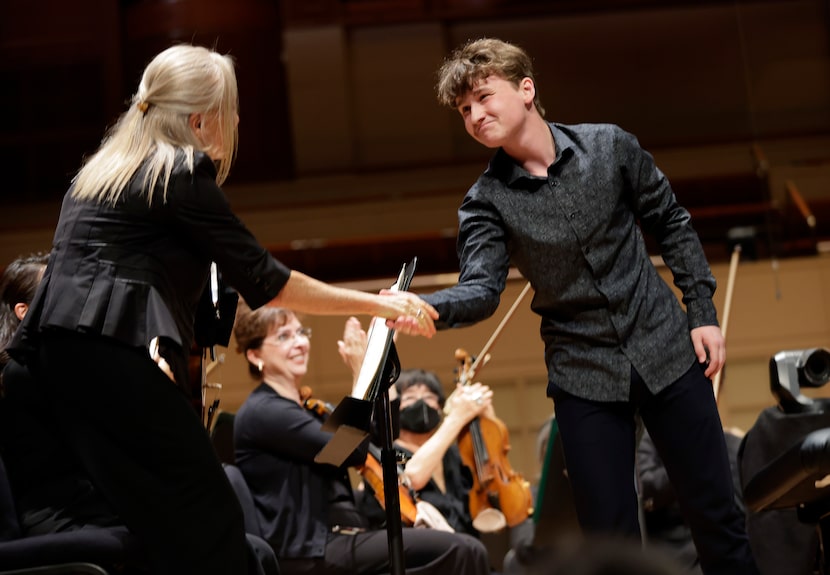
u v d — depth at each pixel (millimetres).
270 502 4000
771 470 3326
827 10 9680
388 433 2982
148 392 2609
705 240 9391
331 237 10094
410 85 11156
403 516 4227
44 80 11102
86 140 11047
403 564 2965
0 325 3182
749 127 10938
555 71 11305
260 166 10922
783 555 3875
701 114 11109
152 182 2672
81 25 11180
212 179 2744
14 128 11039
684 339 3135
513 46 3291
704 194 9992
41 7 11188
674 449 3100
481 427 4746
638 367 3078
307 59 11141
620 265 3148
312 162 10938
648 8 11305
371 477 4242
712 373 3105
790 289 8719
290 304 2855
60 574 2699
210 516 2643
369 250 9703
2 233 10102
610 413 3125
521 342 7773
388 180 10742
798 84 9641
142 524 2619
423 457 4461
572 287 3141
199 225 2693
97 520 2910
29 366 2693
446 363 7887
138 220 2680
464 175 10711
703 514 3072
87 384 2600
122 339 2588
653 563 1051
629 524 3039
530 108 3246
